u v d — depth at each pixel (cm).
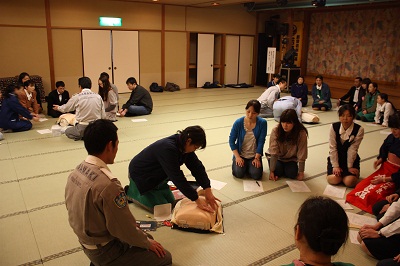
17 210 278
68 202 163
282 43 1027
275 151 338
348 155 329
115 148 165
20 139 484
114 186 156
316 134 539
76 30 857
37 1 793
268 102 655
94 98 479
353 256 221
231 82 1159
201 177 259
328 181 340
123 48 936
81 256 219
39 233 245
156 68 1005
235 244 235
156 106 753
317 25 1013
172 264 212
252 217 272
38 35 807
